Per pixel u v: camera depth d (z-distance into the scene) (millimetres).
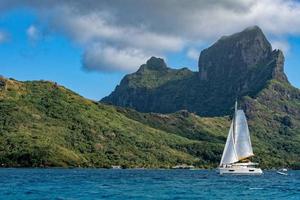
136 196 110938
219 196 113625
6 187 134375
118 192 121438
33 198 103562
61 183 155625
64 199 102125
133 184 156500
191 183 167125
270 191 131250
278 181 192875
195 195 115562
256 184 166125
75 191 123000
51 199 101812
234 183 170000
